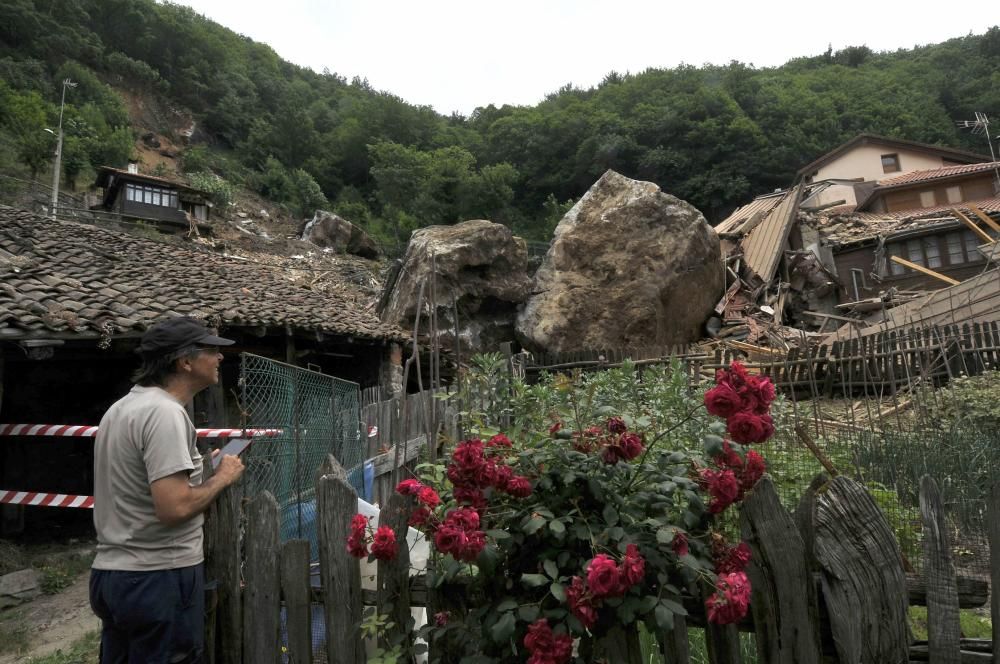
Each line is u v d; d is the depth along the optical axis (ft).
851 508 5.88
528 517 5.80
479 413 8.51
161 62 203.51
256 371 10.39
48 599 16.58
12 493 17.11
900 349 29.55
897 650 5.74
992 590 5.63
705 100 171.22
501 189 162.30
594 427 6.39
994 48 198.70
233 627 7.17
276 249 111.34
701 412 8.66
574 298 50.01
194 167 157.17
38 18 172.35
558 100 232.73
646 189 53.21
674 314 51.31
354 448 17.04
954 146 152.35
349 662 6.67
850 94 182.80
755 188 157.99
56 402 27.55
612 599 5.39
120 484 6.47
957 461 16.79
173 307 25.55
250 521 7.18
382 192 166.71
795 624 5.85
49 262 27.07
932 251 65.98
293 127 199.31
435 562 6.56
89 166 123.85
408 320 47.52
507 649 5.88
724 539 5.95
